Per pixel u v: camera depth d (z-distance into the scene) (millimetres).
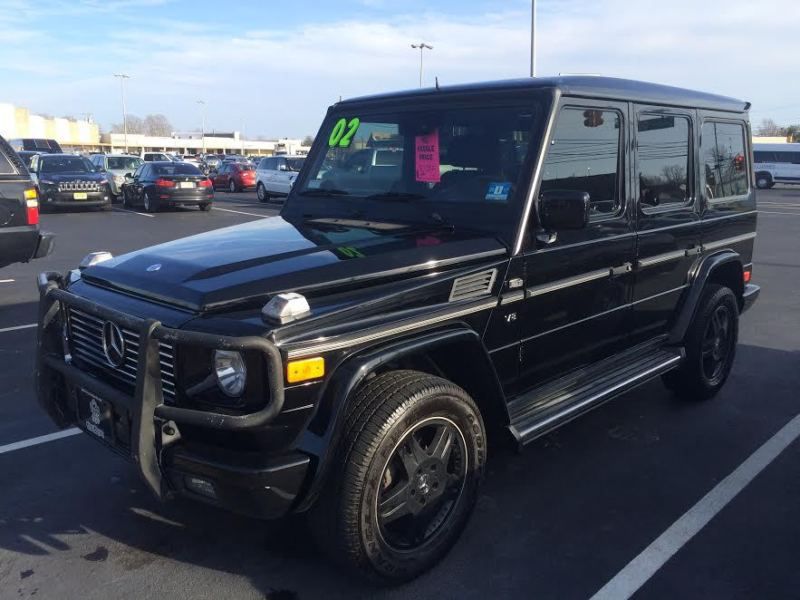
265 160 26156
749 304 5996
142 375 2779
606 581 3246
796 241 15617
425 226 3834
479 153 3846
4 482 4176
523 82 3895
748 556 3447
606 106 4094
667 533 3645
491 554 3447
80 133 106125
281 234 3785
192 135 123438
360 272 3123
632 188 4387
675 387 5461
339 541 2912
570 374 4246
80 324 3439
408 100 4238
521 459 4504
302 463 2756
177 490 2928
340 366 2857
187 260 3283
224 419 2662
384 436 2887
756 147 41375
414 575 3193
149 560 3408
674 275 4953
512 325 3648
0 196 7664
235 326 2729
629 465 4422
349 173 4414
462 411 3236
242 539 3586
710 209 5289
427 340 3084
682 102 4832
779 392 5762
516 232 3578
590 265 4066
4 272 10859
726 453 4602
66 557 3432
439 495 3271
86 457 4508
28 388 5723
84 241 14594
